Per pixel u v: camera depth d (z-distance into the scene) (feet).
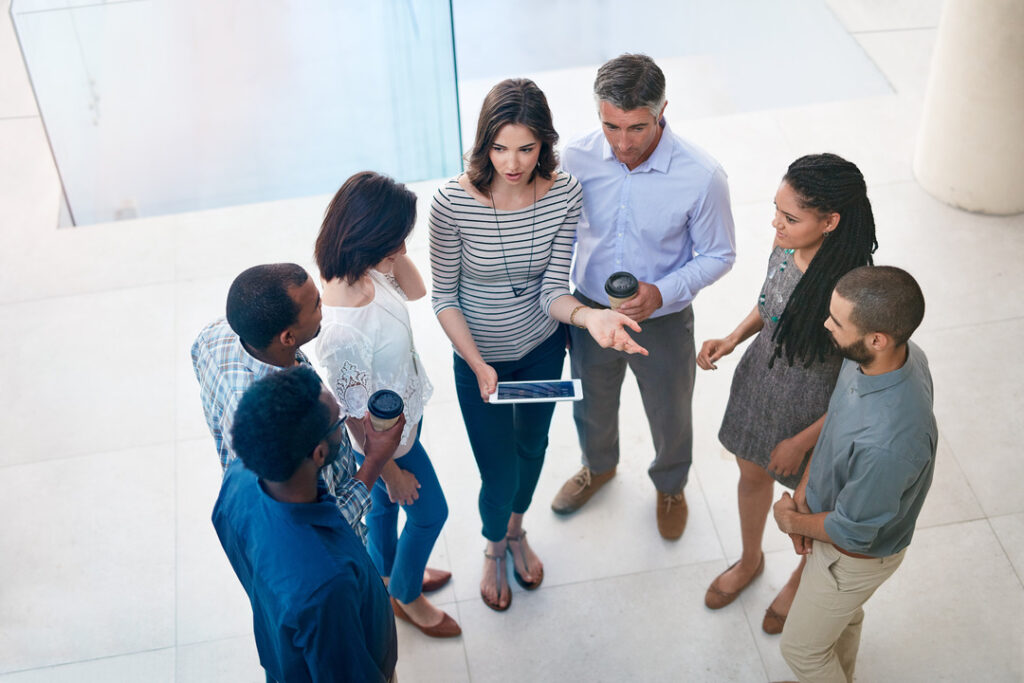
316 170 14.79
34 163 15.33
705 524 10.52
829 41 16.98
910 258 13.26
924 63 16.44
